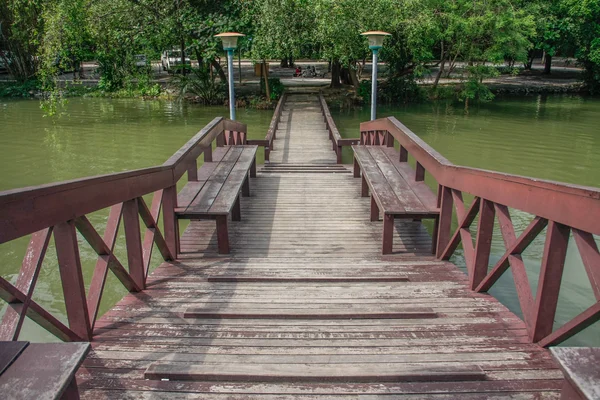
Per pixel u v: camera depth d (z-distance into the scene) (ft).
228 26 63.10
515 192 9.53
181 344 9.10
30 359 4.01
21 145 45.39
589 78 90.68
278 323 10.11
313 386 7.72
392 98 77.36
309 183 27.32
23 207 6.92
